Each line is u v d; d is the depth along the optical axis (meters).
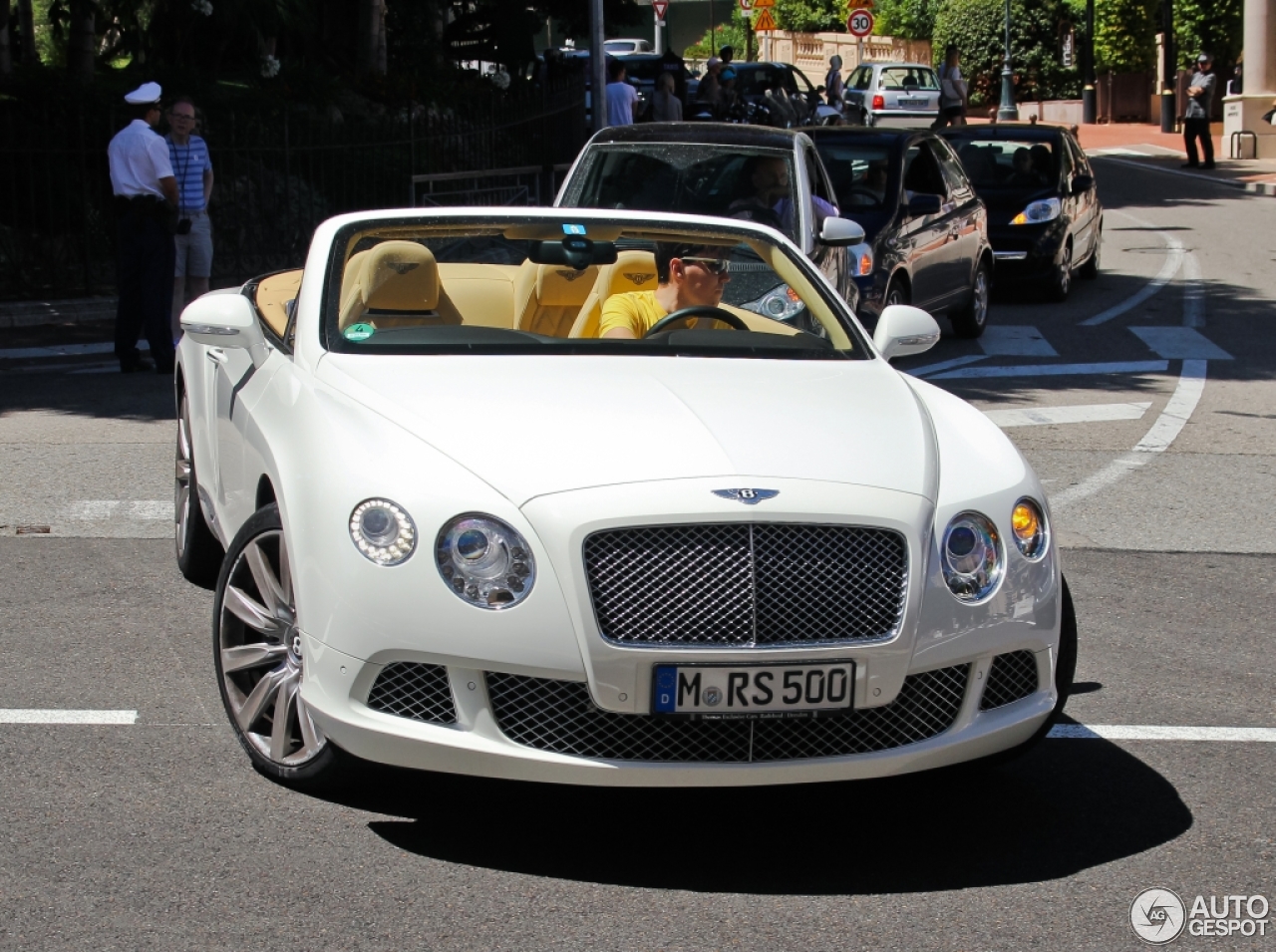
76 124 16.94
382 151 18.34
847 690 3.98
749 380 4.87
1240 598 6.84
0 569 6.74
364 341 5.04
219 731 4.93
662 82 23.48
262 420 4.80
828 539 4.03
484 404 4.44
